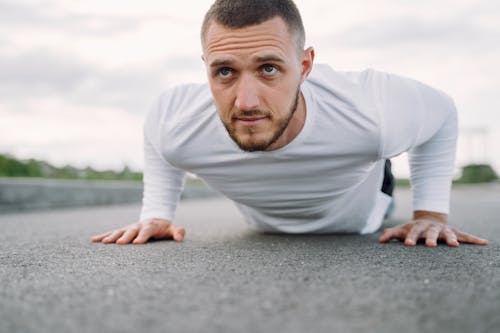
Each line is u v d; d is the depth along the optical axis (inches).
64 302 48.3
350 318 42.3
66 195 238.5
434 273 60.8
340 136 83.0
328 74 89.0
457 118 101.0
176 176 104.1
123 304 47.2
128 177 365.4
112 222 155.3
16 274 62.2
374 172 99.5
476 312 44.0
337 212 104.0
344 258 72.4
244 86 69.3
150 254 77.4
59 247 88.1
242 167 88.2
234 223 146.4
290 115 73.6
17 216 183.8
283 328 39.8
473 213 190.2
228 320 41.9
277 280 56.7
